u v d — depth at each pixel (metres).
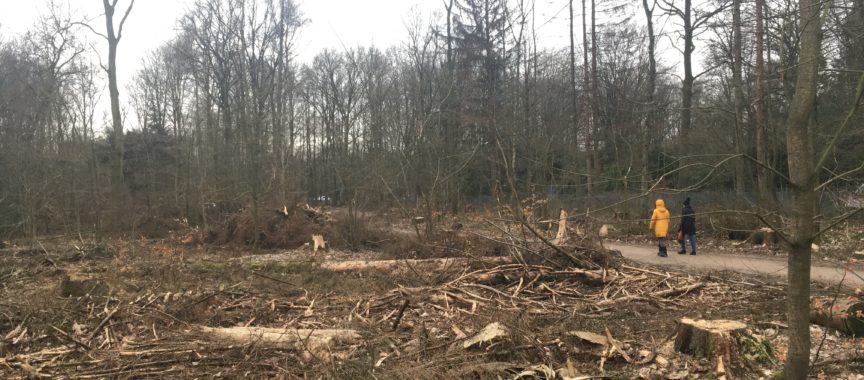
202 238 18.03
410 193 17.94
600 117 22.36
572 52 22.77
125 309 7.77
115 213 18.88
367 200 18.11
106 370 5.50
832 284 8.61
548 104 20.75
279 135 30.12
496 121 19.09
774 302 7.52
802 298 3.25
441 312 7.68
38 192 17.42
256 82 31.64
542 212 15.38
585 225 11.88
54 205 18.69
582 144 23.62
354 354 5.66
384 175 17.83
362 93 30.28
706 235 15.59
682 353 5.38
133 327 7.17
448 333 6.43
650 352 5.45
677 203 16.72
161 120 38.53
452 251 13.10
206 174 23.73
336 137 25.88
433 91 21.81
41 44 23.08
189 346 6.19
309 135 41.91
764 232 13.28
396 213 19.03
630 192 16.81
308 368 5.36
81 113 25.34
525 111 19.44
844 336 5.80
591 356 5.48
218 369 5.54
